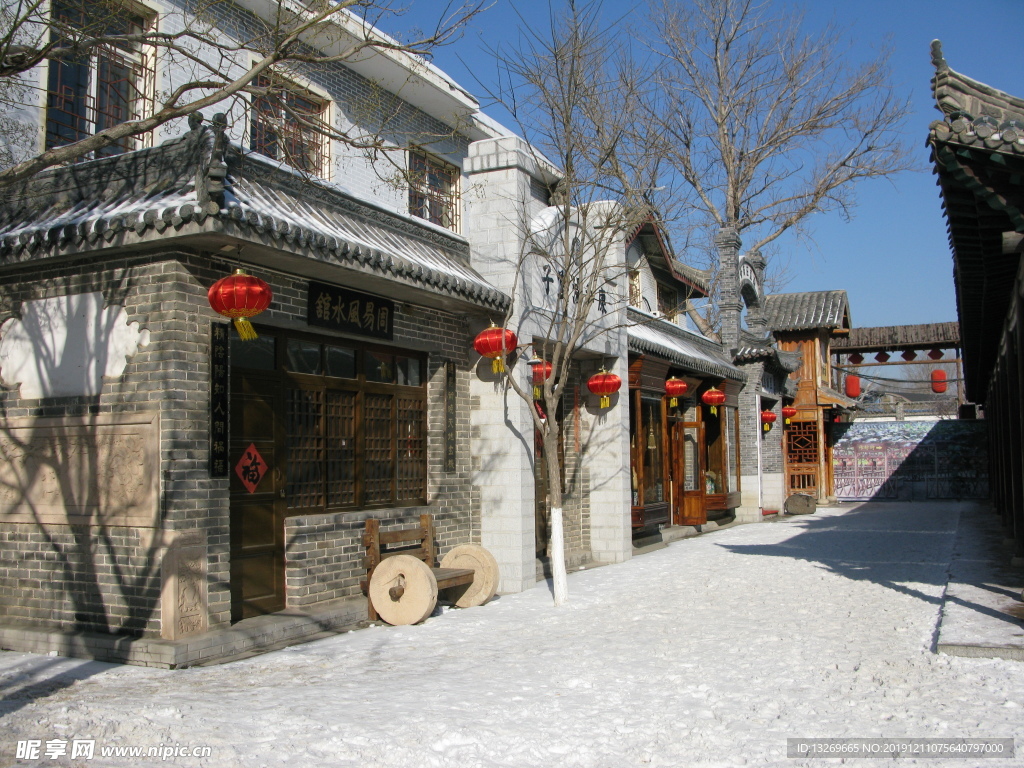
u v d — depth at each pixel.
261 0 11.49
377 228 9.98
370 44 8.29
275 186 8.60
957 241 10.19
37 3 7.12
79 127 9.80
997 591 10.38
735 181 27.09
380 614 9.36
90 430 7.86
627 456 15.12
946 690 6.47
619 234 14.96
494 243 11.78
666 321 19.67
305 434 9.34
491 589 10.48
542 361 11.65
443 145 15.76
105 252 7.73
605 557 14.87
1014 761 4.95
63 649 7.68
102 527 7.77
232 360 8.47
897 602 10.29
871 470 32.56
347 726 5.46
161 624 7.42
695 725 5.63
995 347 18.42
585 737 5.36
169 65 10.64
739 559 14.73
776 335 30.48
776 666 7.25
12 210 8.62
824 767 4.88
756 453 23.61
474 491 11.77
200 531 7.62
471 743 5.20
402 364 10.89
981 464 31.23
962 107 7.45
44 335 8.23
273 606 8.77
